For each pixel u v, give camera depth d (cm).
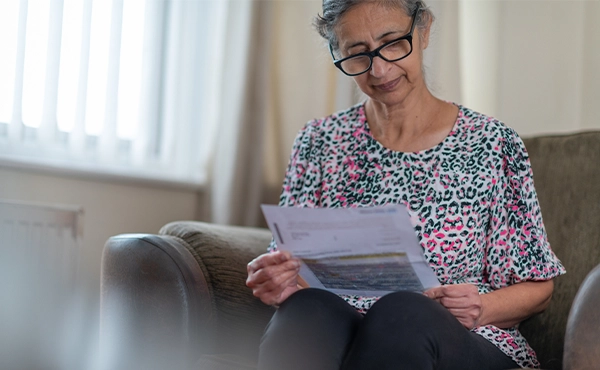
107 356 145
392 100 147
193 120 239
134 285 143
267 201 249
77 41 215
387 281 123
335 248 119
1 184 206
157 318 141
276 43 250
